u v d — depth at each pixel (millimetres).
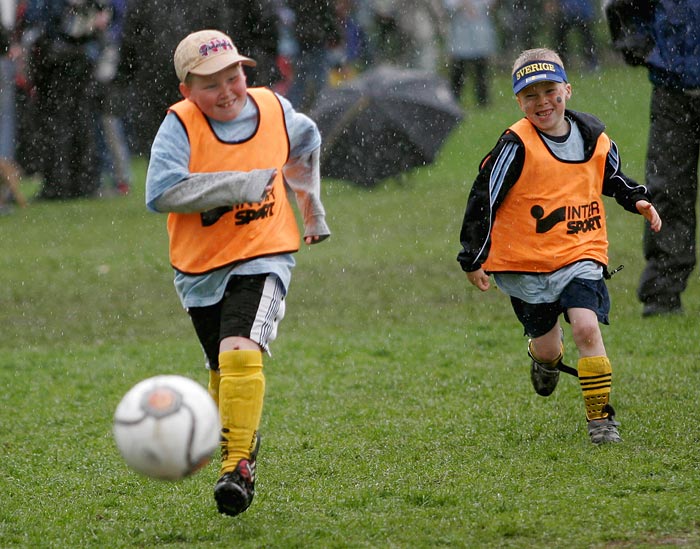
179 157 17688
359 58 85250
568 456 20203
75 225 54656
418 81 61875
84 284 42281
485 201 21031
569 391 25469
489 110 85188
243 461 16750
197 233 17891
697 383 25344
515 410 24109
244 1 50344
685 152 31375
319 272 43000
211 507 18266
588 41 91688
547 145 21109
